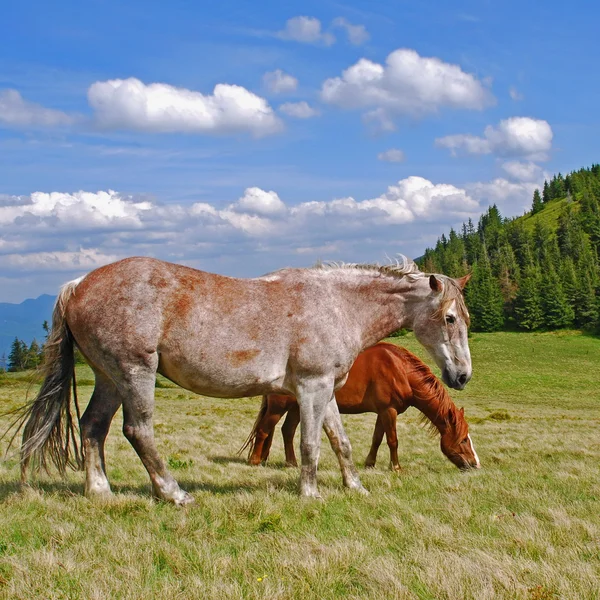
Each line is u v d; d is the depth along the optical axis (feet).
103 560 14.92
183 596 12.83
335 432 26.17
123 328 21.02
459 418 35.70
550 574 14.39
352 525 19.10
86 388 115.85
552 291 355.97
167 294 21.50
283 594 13.12
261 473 31.89
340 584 13.97
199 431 56.80
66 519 18.54
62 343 22.09
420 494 25.30
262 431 36.65
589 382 225.76
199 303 21.94
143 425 21.54
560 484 26.84
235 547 16.40
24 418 22.12
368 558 15.35
